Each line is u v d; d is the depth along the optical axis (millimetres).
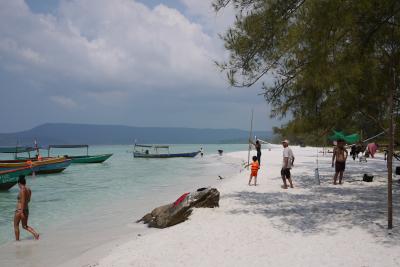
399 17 9062
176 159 57656
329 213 10227
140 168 38531
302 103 13492
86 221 12188
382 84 11609
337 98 13133
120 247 8031
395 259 6188
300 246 7164
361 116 14742
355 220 9211
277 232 8320
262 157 46844
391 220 8242
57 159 32250
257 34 9500
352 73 9789
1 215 14227
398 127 13297
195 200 11148
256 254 6766
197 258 6695
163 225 10133
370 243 7164
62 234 10383
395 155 17031
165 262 6586
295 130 14609
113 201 16594
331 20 8383
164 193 18656
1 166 27203
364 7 8273
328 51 8734
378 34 9398
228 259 6547
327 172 22453
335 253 6633
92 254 7949
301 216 9953
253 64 10016
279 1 9062
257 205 11773
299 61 9875
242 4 9555
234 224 9219
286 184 15820
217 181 22891
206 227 9023
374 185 15945
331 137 36125
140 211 13578
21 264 7738
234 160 48125
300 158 40125
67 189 21594
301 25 8883
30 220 12695
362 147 40094
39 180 27250
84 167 40438
